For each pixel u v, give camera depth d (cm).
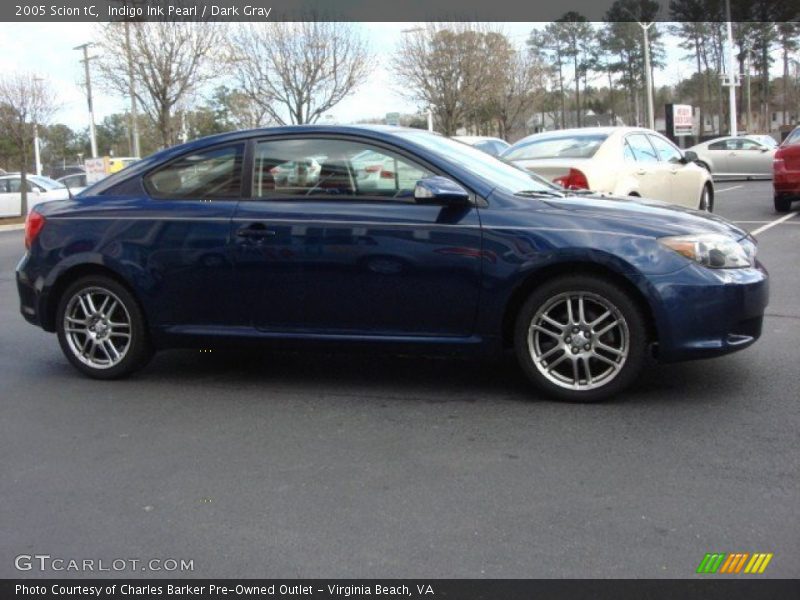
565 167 873
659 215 475
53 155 6209
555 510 351
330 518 352
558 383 482
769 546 316
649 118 3919
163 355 636
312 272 501
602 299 465
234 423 475
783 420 444
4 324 770
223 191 530
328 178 509
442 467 400
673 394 493
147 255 534
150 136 3506
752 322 472
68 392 545
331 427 462
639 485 371
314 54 2739
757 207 1555
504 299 473
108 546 336
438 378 548
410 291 487
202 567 317
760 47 5397
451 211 481
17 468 418
